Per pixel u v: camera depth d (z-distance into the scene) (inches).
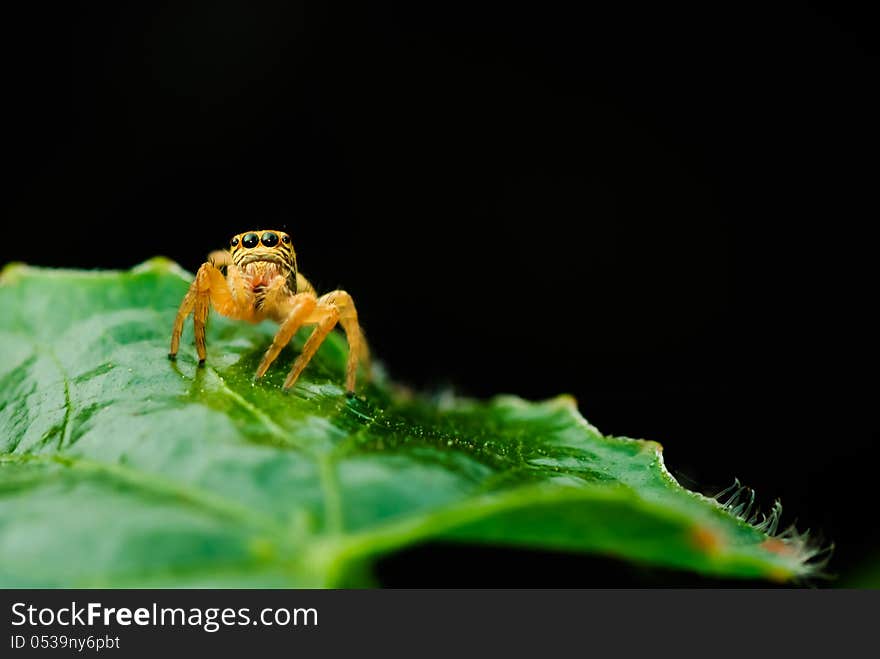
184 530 2.8
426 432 3.2
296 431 3.0
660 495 3.2
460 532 2.8
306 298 3.3
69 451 3.0
